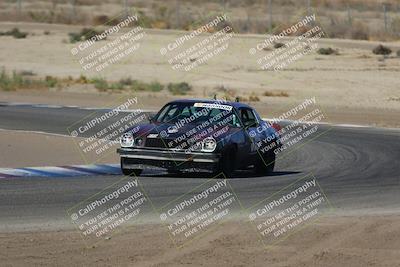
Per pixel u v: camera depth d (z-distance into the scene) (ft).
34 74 307.17
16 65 326.03
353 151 159.12
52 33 410.72
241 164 121.49
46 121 191.62
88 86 279.28
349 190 111.55
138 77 302.86
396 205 101.60
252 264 71.36
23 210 89.86
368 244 79.30
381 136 185.37
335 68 323.37
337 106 245.65
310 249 77.05
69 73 311.47
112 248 75.20
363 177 124.98
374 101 260.01
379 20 556.92
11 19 486.38
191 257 73.05
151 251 74.64
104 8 577.43
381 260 73.72
